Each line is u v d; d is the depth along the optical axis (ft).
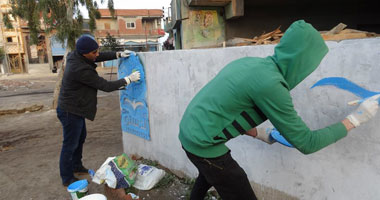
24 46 108.58
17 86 55.57
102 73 82.28
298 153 7.07
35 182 11.07
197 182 6.97
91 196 7.52
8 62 106.11
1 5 99.40
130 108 12.53
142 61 11.12
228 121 5.03
